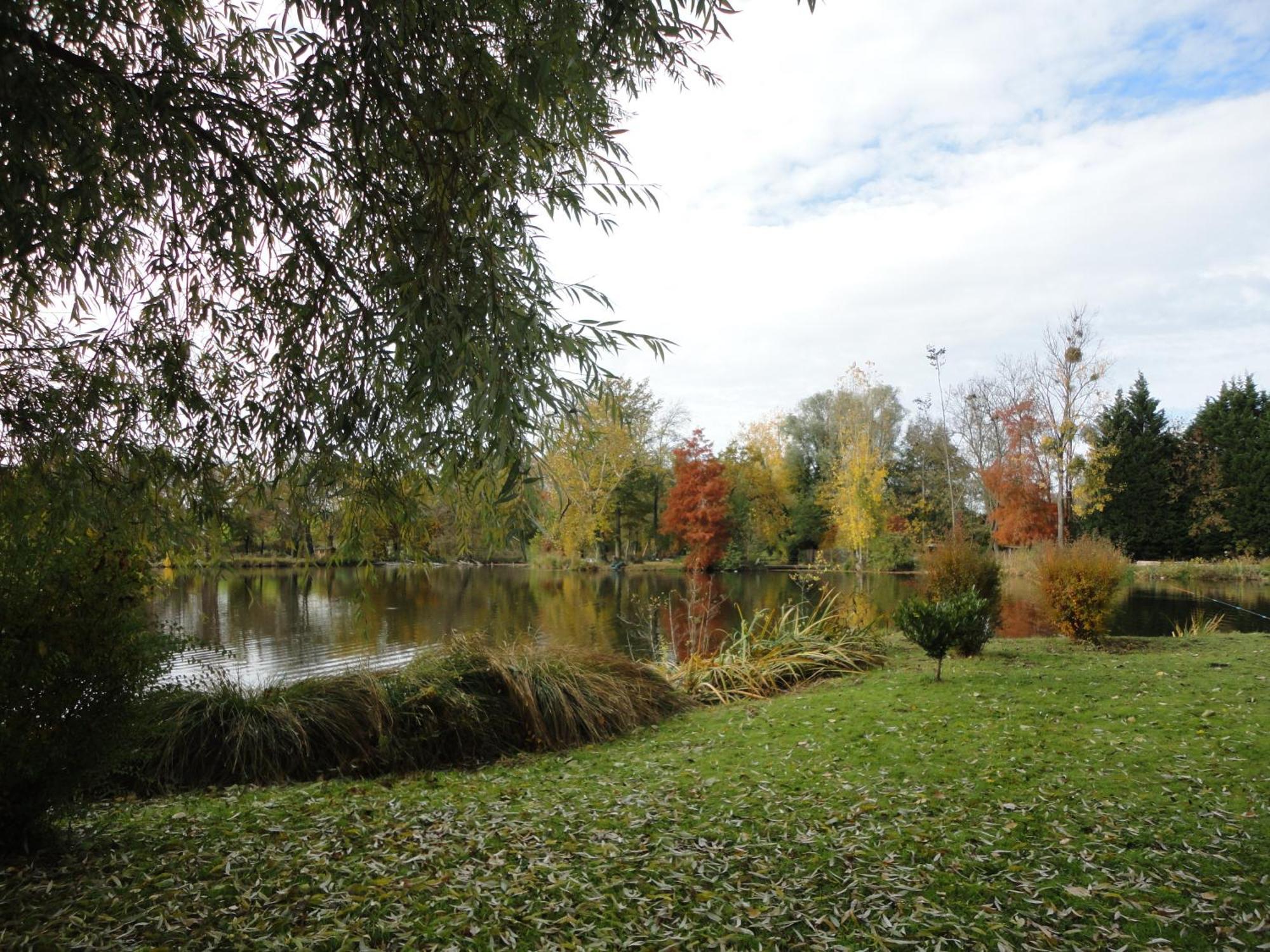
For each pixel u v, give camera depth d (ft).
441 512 11.42
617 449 105.60
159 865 12.09
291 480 10.82
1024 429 104.63
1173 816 13.37
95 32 9.94
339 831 14.06
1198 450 115.14
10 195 8.72
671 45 10.07
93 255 10.95
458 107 9.16
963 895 10.72
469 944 9.64
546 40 9.43
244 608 58.95
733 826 13.92
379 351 10.03
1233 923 9.68
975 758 17.61
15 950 9.18
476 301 9.09
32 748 11.33
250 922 10.12
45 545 11.38
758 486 136.87
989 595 39.55
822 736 20.89
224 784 18.31
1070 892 10.61
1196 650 33.88
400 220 9.95
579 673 24.99
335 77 8.96
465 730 21.71
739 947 9.52
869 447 119.55
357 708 21.02
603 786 17.43
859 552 116.47
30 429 10.28
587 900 10.81
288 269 10.98
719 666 31.37
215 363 11.62
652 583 98.12
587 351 9.89
